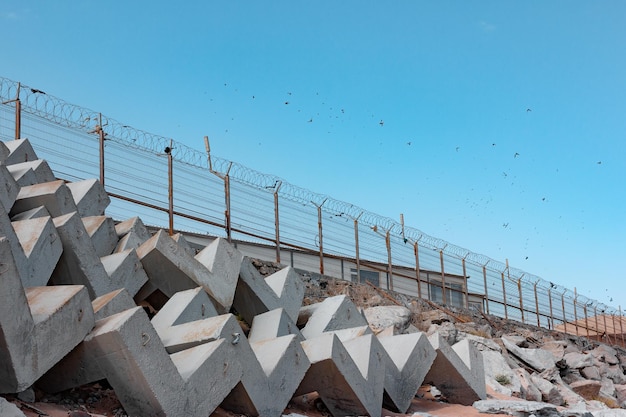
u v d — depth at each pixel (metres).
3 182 13.52
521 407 14.37
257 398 11.05
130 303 10.85
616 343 40.59
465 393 15.20
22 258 10.95
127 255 13.27
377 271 26.45
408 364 14.07
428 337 15.16
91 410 9.85
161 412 9.48
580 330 37.75
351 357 12.77
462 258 30.81
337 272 24.84
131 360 9.34
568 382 24.52
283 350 11.67
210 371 10.17
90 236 13.81
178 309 11.98
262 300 15.10
